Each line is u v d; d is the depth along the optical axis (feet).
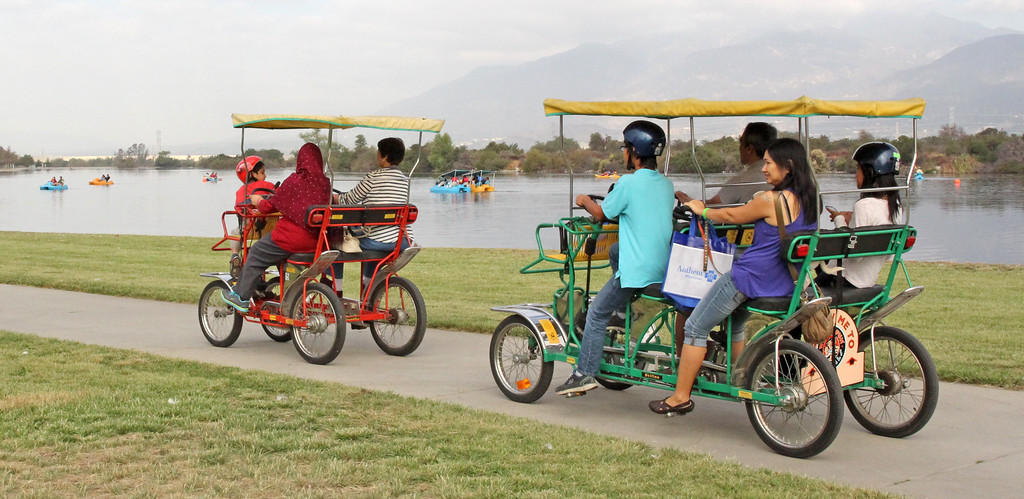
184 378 22.90
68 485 14.74
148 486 14.76
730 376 18.39
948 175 282.15
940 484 15.71
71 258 57.62
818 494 14.78
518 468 15.99
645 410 21.27
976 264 53.83
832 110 17.11
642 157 19.74
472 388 23.21
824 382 17.01
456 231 120.26
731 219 17.81
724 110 18.11
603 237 21.27
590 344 20.26
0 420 18.39
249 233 28.78
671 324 19.89
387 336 28.58
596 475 15.65
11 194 265.54
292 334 26.86
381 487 14.80
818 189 16.98
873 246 17.81
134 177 493.77
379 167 27.63
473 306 37.19
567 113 20.51
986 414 20.27
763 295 17.39
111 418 18.61
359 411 19.85
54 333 30.73
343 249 26.40
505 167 423.64
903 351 19.17
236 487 14.74
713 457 17.17
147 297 39.42
